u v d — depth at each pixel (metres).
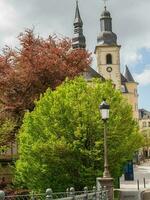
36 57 45.50
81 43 119.25
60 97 33.09
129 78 136.62
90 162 32.22
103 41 110.31
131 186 53.53
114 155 32.78
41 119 33.06
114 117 33.03
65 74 45.50
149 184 56.59
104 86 34.06
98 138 32.19
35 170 32.97
